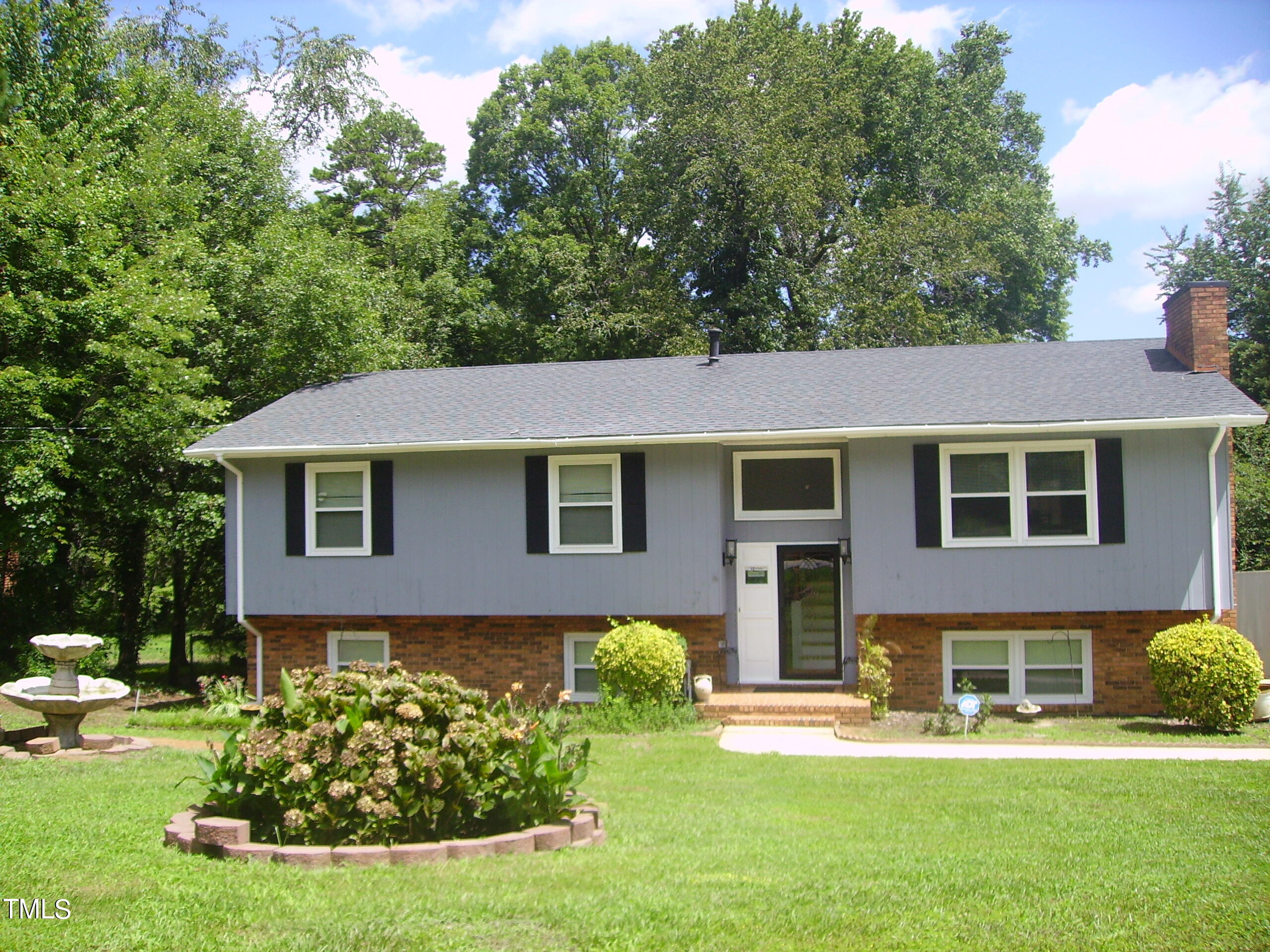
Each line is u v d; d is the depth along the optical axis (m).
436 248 37.62
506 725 8.05
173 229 23.78
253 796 7.64
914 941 5.86
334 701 7.72
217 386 23.28
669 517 17.38
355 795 7.46
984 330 37.12
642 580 17.41
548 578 17.66
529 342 39.25
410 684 7.80
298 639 19.03
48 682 12.86
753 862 7.55
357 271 26.33
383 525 18.19
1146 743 14.05
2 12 23.72
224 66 34.78
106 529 23.73
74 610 23.56
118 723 16.41
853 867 7.45
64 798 9.45
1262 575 20.02
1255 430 28.78
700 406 18.12
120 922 5.99
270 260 23.69
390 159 43.22
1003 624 17.31
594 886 6.71
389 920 6.02
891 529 16.98
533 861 7.34
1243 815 9.52
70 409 21.12
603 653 16.27
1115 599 16.44
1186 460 16.39
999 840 8.52
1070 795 10.45
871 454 17.08
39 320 19.70
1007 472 16.80
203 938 5.76
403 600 18.09
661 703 16.03
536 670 18.22
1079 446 16.61
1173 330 18.72
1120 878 7.21
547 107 41.69
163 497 21.61
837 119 35.72
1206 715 14.95
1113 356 19.11
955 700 17.34
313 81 35.81
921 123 38.16
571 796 8.40
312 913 6.14
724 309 35.97
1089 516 16.56
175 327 21.02
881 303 33.06
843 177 34.69
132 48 31.78
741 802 10.12
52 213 20.17
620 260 38.44
